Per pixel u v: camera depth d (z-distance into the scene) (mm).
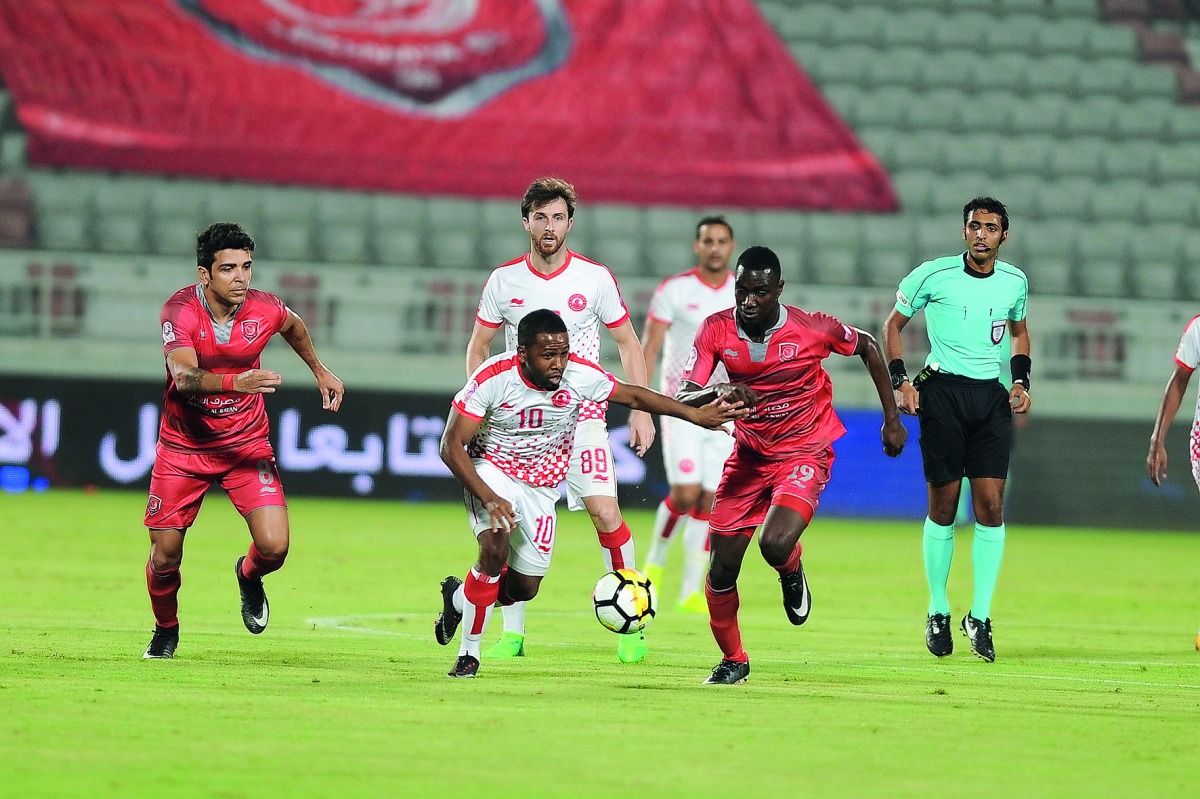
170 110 93500
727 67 101500
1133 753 17281
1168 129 104562
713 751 16734
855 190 96000
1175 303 80625
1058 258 93625
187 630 29375
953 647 30141
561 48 101250
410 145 95125
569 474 27109
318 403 73562
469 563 47188
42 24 94750
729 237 38125
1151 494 77125
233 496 25188
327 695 20453
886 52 106938
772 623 34438
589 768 15578
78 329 77562
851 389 76250
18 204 87188
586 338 27109
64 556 45406
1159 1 112625
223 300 24594
